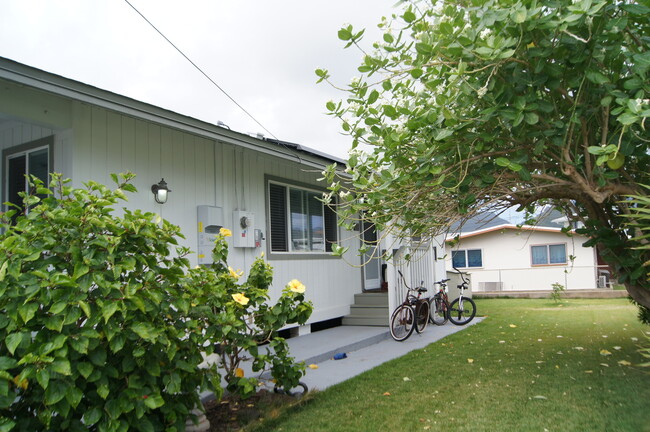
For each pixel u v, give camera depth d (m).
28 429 2.86
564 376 5.49
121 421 2.96
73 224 3.22
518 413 4.27
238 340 4.27
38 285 2.84
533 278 22.88
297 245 9.53
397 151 4.28
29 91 5.40
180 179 7.09
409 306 8.95
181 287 3.75
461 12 3.79
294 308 4.82
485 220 5.36
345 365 6.71
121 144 6.31
